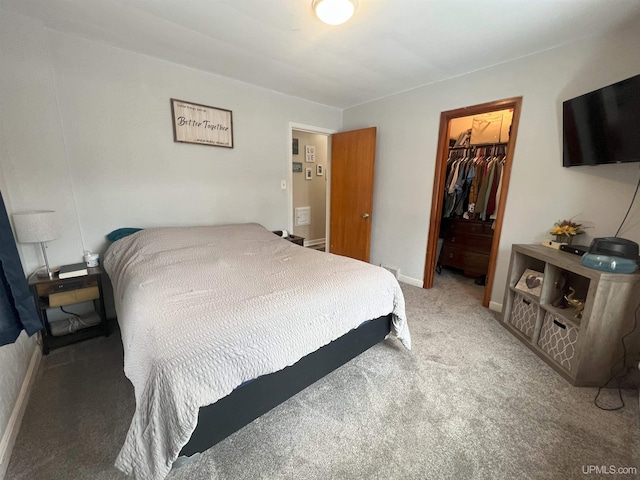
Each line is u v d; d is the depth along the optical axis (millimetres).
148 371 999
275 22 1796
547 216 2252
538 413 1468
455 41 2018
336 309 1525
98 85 2129
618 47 1818
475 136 3473
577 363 1653
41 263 2047
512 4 1580
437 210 3088
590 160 1884
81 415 1410
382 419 1430
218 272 1771
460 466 1189
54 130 1982
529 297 2109
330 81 2861
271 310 1302
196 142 2662
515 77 2311
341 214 3936
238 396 1206
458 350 2043
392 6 1608
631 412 1472
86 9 1685
